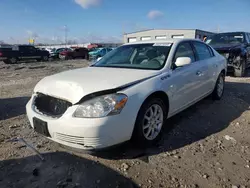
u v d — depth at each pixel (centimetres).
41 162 284
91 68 377
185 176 256
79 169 270
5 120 430
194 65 414
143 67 357
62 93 278
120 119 265
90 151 261
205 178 253
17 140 344
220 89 547
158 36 3994
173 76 349
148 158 293
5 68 1578
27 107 315
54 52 2909
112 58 415
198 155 300
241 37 951
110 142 264
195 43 456
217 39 988
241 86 721
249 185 242
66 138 265
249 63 998
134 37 4247
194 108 487
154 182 247
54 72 1297
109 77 303
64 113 265
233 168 271
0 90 726
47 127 275
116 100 263
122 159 290
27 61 2434
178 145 327
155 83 312
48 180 250
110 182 247
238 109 487
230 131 375
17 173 262
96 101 259
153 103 314
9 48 2230
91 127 250
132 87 286
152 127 320
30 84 837
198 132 370
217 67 510
